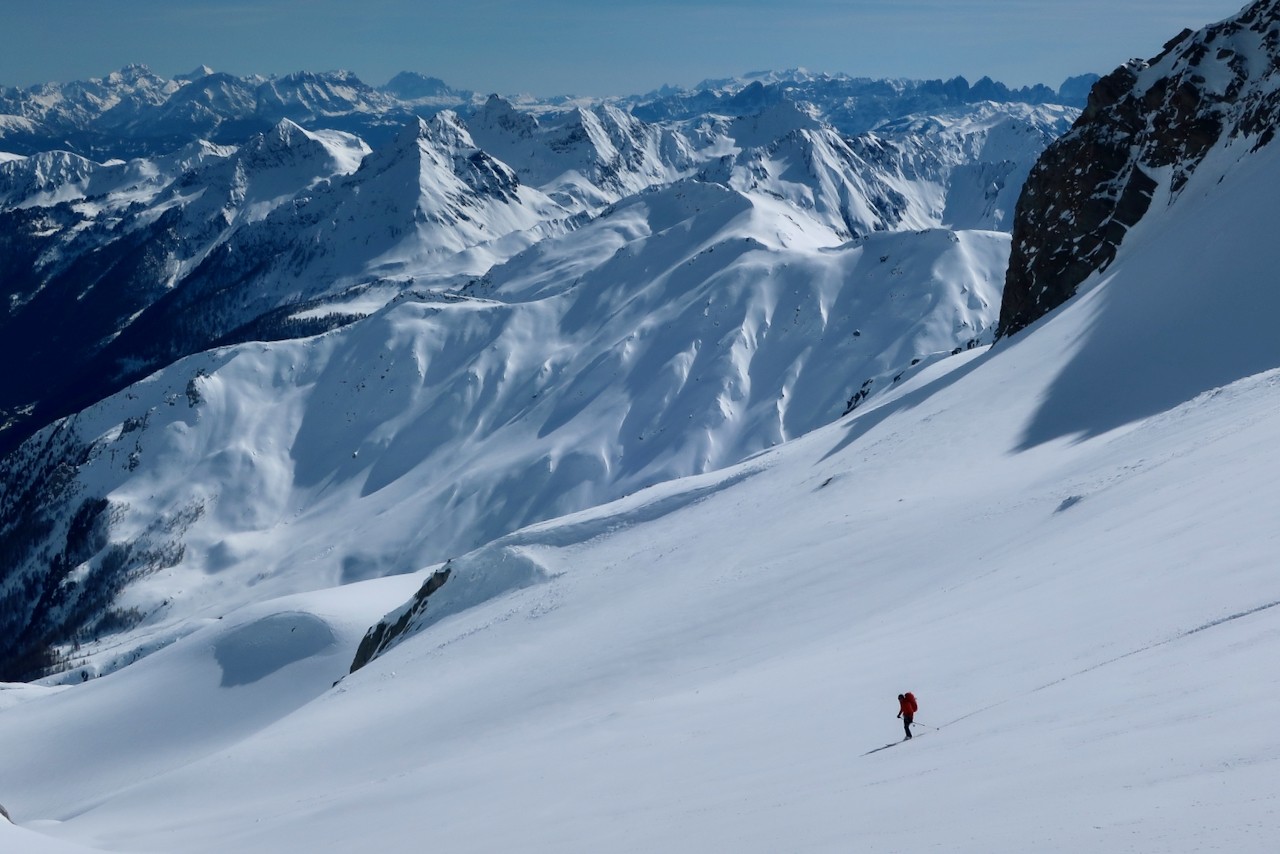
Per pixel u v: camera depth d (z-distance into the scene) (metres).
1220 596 21.16
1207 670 16.81
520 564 93.88
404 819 31.33
